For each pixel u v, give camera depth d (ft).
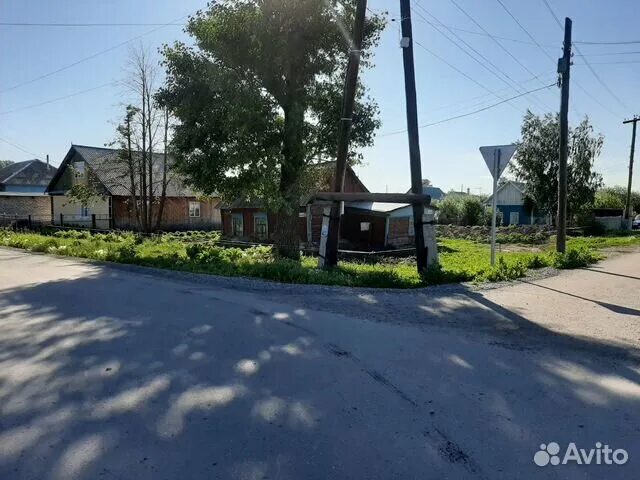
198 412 12.59
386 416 12.39
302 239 84.79
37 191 186.80
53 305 26.35
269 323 22.15
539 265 45.37
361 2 39.04
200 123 52.47
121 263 48.70
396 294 30.07
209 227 142.51
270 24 47.70
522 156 122.83
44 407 12.90
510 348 18.51
